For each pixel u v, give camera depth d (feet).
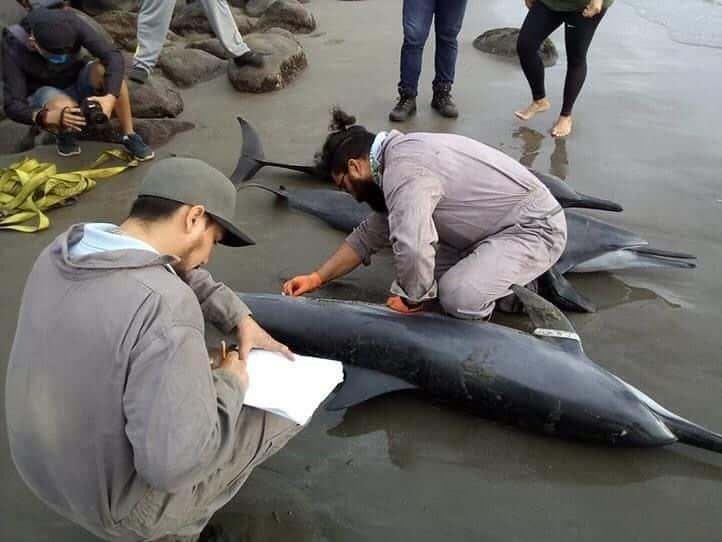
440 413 10.27
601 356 11.06
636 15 26.68
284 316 10.93
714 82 20.89
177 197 6.20
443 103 19.10
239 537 8.31
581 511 8.77
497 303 12.01
